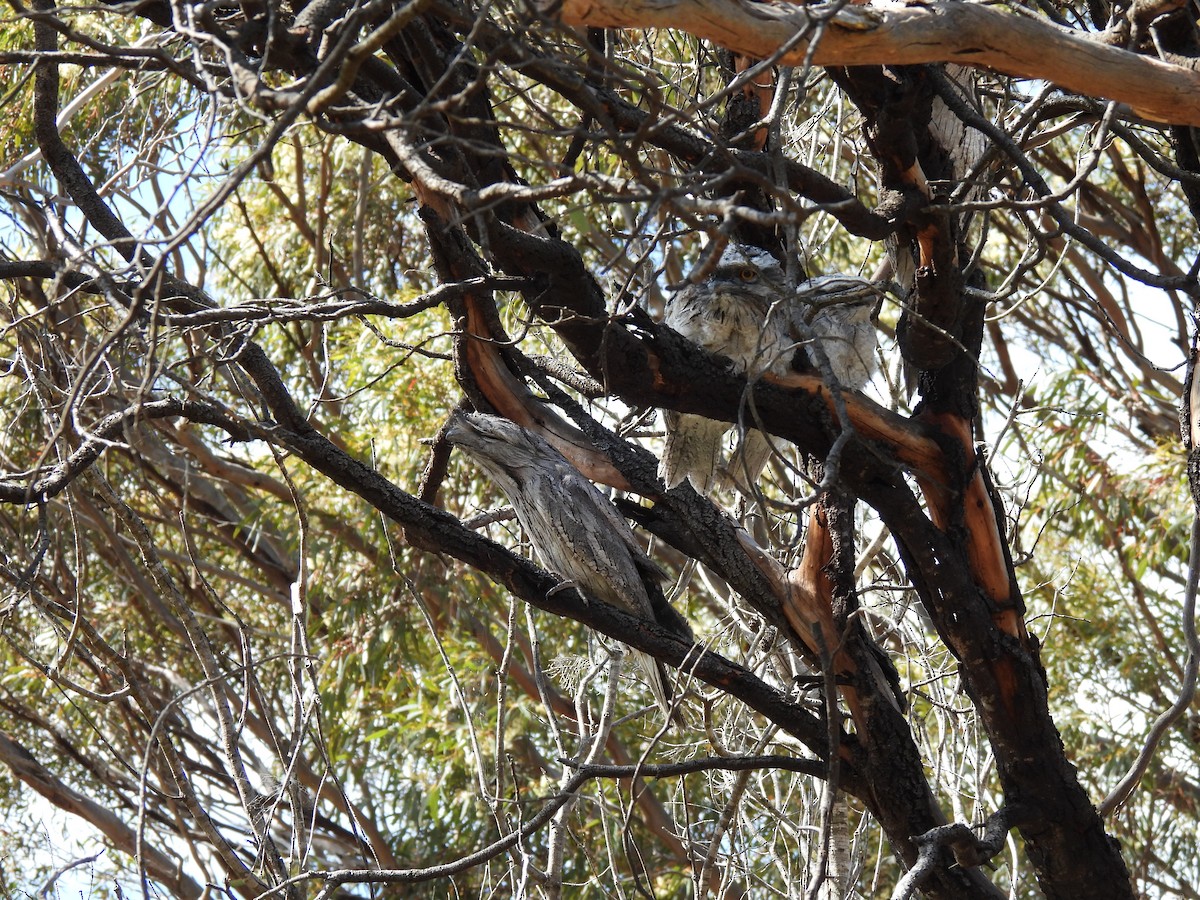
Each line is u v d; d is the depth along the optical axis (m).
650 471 6.91
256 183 16.23
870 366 7.61
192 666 14.95
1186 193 6.93
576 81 3.86
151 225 4.34
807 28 4.08
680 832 9.27
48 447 4.41
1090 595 14.47
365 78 5.81
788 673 9.31
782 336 6.31
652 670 7.61
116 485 14.10
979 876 6.88
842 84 5.69
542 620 14.74
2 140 11.00
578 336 5.96
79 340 9.16
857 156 8.23
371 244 16.52
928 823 6.86
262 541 16.94
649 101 3.89
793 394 6.45
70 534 14.14
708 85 9.47
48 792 12.79
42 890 5.93
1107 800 7.19
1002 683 6.82
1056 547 14.63
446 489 13.40
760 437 7.59
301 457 6.40
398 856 15.26
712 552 6.83
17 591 5.85
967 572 6.75
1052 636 14.52
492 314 6.73
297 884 6.37
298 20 4.94
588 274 5.80
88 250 5.07
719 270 6.95
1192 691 7.13
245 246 16.34
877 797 6.84
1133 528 13.82
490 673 13.82
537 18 3.75
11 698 13.73
